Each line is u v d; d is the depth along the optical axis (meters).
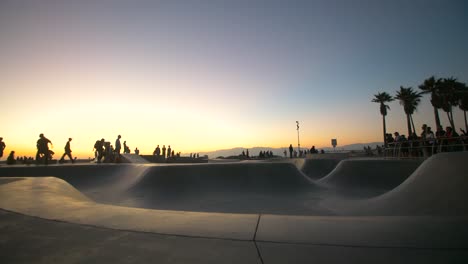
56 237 2.84
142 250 2.46
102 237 2.83
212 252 2.39
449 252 2.32
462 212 4.80
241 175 12.29
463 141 10.38
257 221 3.37
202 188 11.38
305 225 3.16
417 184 6.50
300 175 12.65
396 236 2.72
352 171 12.90
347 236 2.75
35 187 6.13
